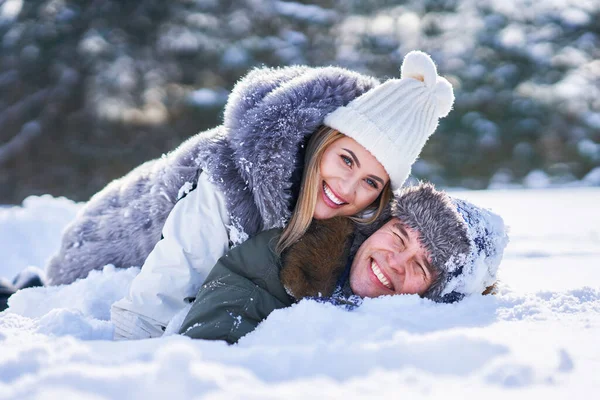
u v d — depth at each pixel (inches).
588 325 72.9
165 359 47.9
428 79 102.2
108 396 45.3
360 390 48.1
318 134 98.3
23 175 576.7
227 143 100.1
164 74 589.9
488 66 669.9
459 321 78.8
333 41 648.4
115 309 91.1
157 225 107.5
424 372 53.5
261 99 100.6
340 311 77.2
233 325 80.6
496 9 693.9
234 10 621.9
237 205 95.3
